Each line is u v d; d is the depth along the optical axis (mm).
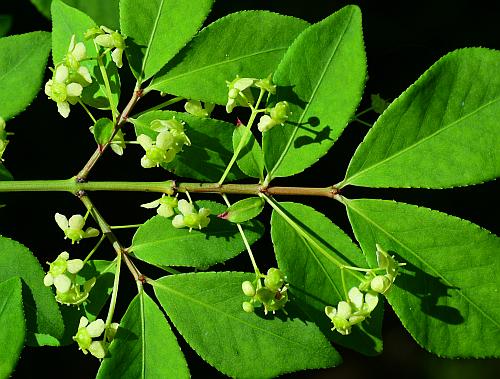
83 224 163
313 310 156
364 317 152
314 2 246
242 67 162
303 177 260
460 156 153
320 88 155
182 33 161
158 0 162
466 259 153
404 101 153
